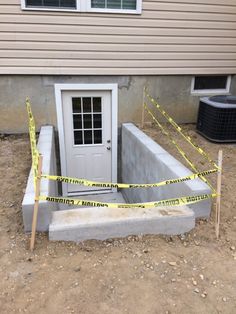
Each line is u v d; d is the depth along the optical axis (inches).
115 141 258.2
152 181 186.9
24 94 239.1
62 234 119.0
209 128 234.1
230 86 281.3
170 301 94.3
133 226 124.7
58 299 93.2
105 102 250.2
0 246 114.3
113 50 240.4
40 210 118.1
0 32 219.1
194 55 258.7
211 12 248.5
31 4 218.2
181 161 193.5
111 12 229.0
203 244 122.4
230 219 137.1
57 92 238.1
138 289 98.3
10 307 90.0
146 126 263.4
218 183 123.3
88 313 88.8
